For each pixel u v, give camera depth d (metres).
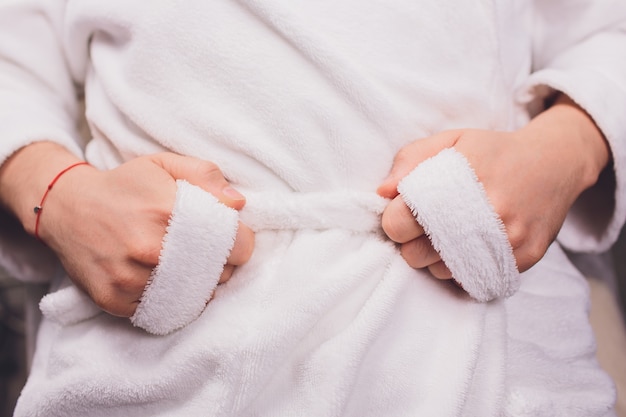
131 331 0.67
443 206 0.61
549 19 0.80
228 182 0.67
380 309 0.63
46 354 0.74
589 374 0.72
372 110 0.65
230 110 0.66
